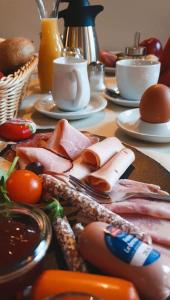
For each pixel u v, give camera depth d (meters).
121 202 0.28
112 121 0.50
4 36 1.00
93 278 0.19
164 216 0.27
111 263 0.20
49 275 0.19
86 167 0.34
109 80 0.70
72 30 0.67
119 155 0.35
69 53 0.59
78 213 0.27
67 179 0.30
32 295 0.19
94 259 0.20
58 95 0.49
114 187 0.31
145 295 0.19
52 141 0.37
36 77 0.73
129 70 0.53
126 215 0.27
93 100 0.56
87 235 0.21
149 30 0.95
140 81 0.54
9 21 0.97
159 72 0.57
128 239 0.21
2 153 0.37
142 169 0.35
